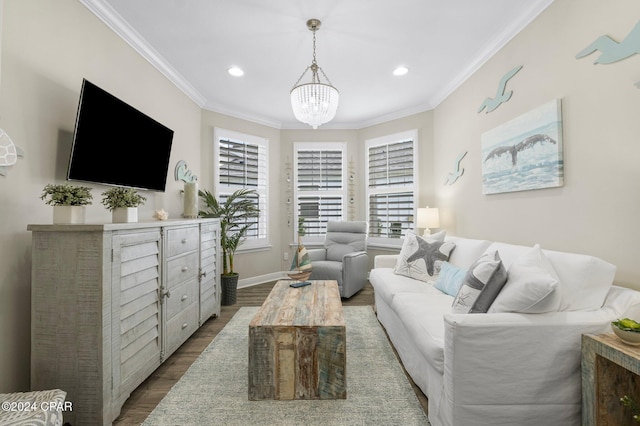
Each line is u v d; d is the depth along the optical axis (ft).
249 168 14.46
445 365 4.35
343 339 5.36
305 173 15.90
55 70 5.72
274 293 7.50
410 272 8.82
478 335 4.14
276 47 8.70
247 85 11.23
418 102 13.02
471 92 9.96
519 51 7.56
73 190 5.06
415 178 13.61
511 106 7.89
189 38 8.23
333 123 15.76
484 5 6.96
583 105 5.73
